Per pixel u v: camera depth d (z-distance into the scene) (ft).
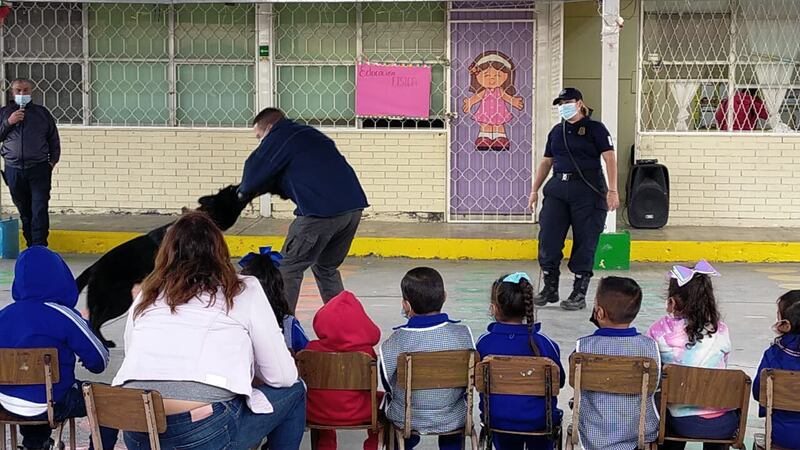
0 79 34.96
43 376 12.29
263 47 34.22
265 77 34.40
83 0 30.01
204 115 35.17
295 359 12.46
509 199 34.47
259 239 30.73
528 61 33.81
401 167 34.60
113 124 35.29
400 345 12.82
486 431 12.35
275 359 11.37
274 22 34.50
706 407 12.01
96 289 17.81
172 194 35.24
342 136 34.63
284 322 13.65
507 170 34.35
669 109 34.04
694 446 14.66
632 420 12.05
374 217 34.88
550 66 33.40
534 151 34.09
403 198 34.76
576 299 23.45
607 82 27.35
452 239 30.76
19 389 12.47
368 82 34.24
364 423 12.66
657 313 23.18
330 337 12.85
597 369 11.84
